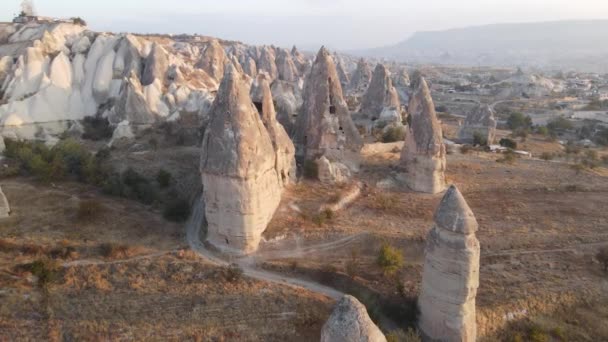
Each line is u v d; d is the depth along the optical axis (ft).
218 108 106.93
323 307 90.63
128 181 145.38
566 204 137.59
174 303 89.92
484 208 134.21
